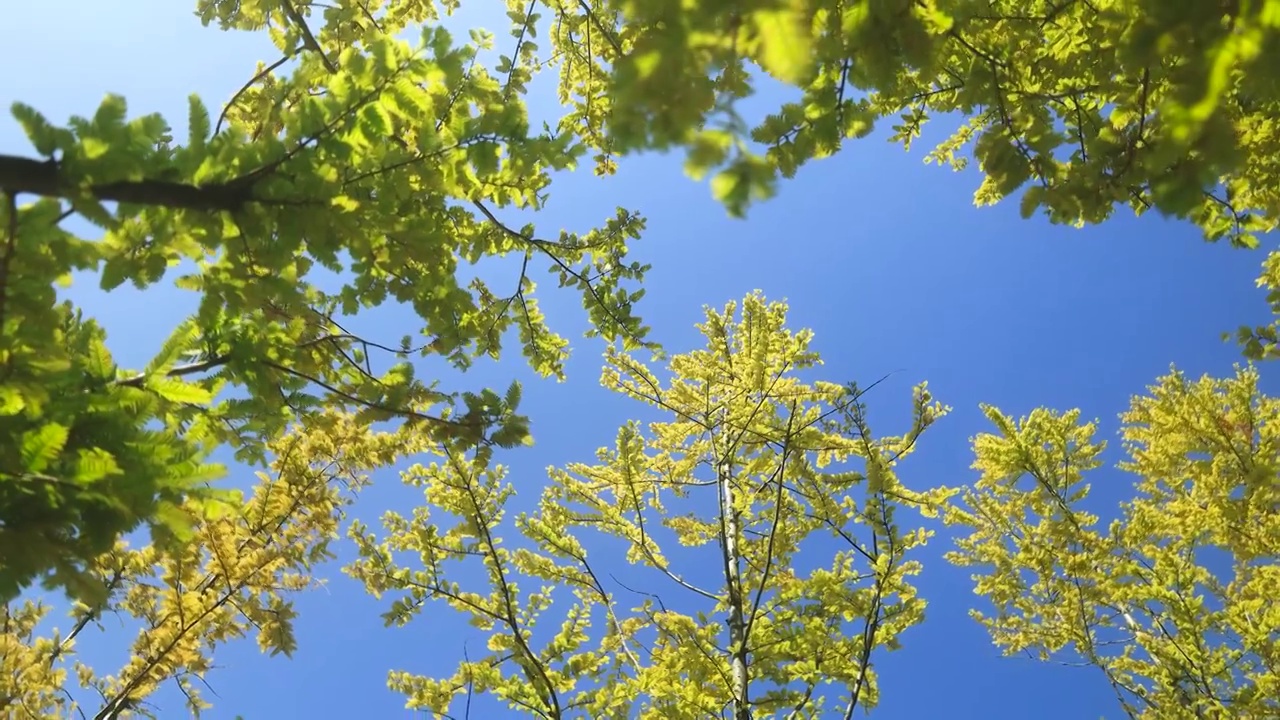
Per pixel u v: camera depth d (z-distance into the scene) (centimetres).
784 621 529
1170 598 613
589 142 527
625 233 476
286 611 461
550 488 643
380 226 247
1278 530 668
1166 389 835
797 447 574
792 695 497
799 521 609
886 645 514
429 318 342
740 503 590
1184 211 150
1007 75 235
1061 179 213
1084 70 269
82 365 207
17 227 173
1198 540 785
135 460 190
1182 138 125
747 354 719
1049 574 745
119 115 171
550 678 495
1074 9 253
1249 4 112
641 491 648
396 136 304
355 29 424
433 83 238
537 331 482
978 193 444
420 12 482
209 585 447
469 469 511
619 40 460
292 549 466
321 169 203
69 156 167
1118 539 694
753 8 101
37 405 181
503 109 253
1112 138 196
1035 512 794
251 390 258
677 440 733
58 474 178
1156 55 127
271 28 419
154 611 446
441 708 482
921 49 169
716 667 491
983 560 841
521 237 451
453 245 389
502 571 509
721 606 588
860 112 193
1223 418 780
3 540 173
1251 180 286
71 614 444
